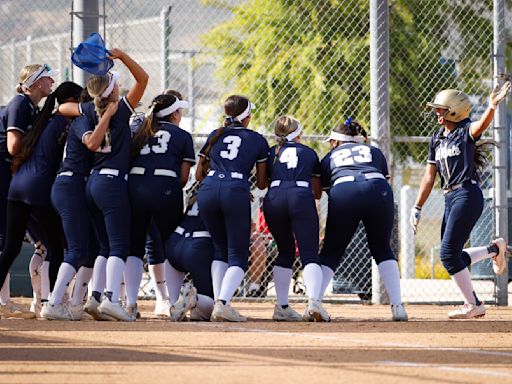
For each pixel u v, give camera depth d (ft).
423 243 214.28
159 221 86.58
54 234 85.97
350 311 104.22
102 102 81.87
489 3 174.70
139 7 141.59
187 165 87.20
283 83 181.47
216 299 85.71
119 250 83.87
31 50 148.36
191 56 182.91
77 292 86.48
